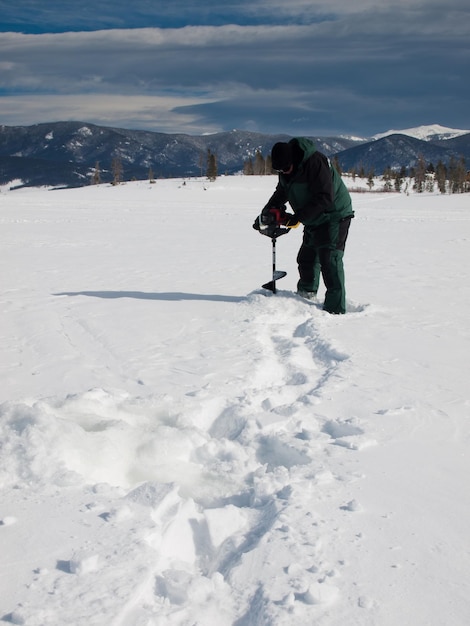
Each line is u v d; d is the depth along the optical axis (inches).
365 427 130.6
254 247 525.3
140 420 134.6
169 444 120.6
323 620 71.3
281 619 70.8
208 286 318.3
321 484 105.4
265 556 83.3
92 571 76.9
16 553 81.2
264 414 137.4
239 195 2113.7
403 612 73.0
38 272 370.3
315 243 248.2
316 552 84.4
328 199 233.0
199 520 93.2
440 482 107.0
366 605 73.9
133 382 162.9
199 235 639.1
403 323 234.2
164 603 73.2
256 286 317.4
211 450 121.0
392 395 152.3
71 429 115.9
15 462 104.8
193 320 235.8
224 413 142.3
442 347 199.9
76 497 96.9
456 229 740.7
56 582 74.7
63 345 201.2
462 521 94.0
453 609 73.7
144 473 113.5
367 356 186.9
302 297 267.4
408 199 2079.2
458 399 150.3
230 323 230.8
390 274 374.9
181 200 1691.7
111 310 254.7
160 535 87.4
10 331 220.7
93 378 166.2
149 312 250.4
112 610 69.8
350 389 156.5
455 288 323.6
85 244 537.3
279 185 257.3
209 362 180.7
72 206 1208.8
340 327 224.7
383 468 112.0
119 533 85.8
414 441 124.7
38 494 97.8
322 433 128.4
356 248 527.5
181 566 83.4
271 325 231.6
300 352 195.0
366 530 90.6
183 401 143.7
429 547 86.6
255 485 105.2
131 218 887.7
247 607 74.2
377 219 920.9
